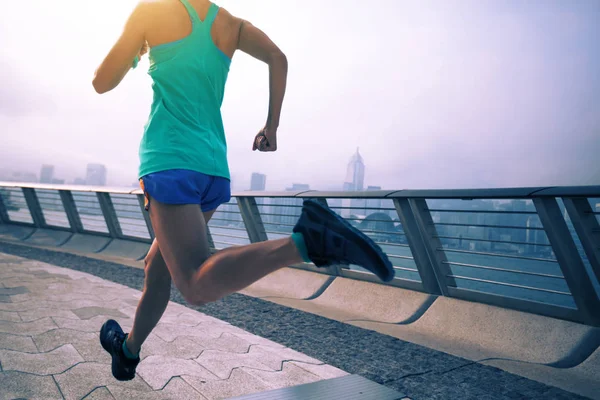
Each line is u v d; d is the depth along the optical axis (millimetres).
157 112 1438
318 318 4422
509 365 3141
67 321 3461
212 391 2324
